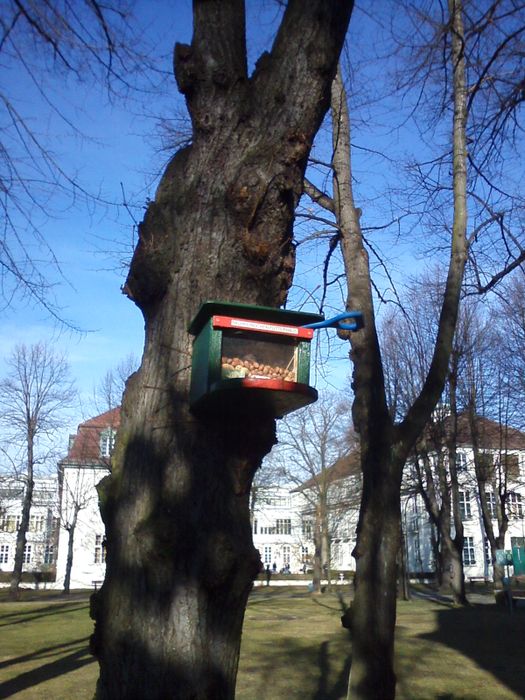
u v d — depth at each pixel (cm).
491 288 810
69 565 4162
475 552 5369
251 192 340
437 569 4012
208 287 333
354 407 629
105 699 285
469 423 2941
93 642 303
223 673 288
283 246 356
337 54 376
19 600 3509
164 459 304
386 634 562
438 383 615
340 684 1119
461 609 2477
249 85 360
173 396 316
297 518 6681
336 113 753
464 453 3416
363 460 611
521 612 2303
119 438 330
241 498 313
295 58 363
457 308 653
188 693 276
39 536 5953
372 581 571
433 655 1385
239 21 365
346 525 5478
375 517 585
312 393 304
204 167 346
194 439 307
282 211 352
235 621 297
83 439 4234
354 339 648
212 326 315
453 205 705
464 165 711
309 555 6375
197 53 355
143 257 338
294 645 1562
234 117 351
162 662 278
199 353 320
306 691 1071
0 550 6138
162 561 287
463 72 731
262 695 1043
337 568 6625
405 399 2381
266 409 314
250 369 336
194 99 356
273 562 6688
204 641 284
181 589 286
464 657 1366
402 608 2566
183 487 298
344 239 713
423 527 5569
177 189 349
